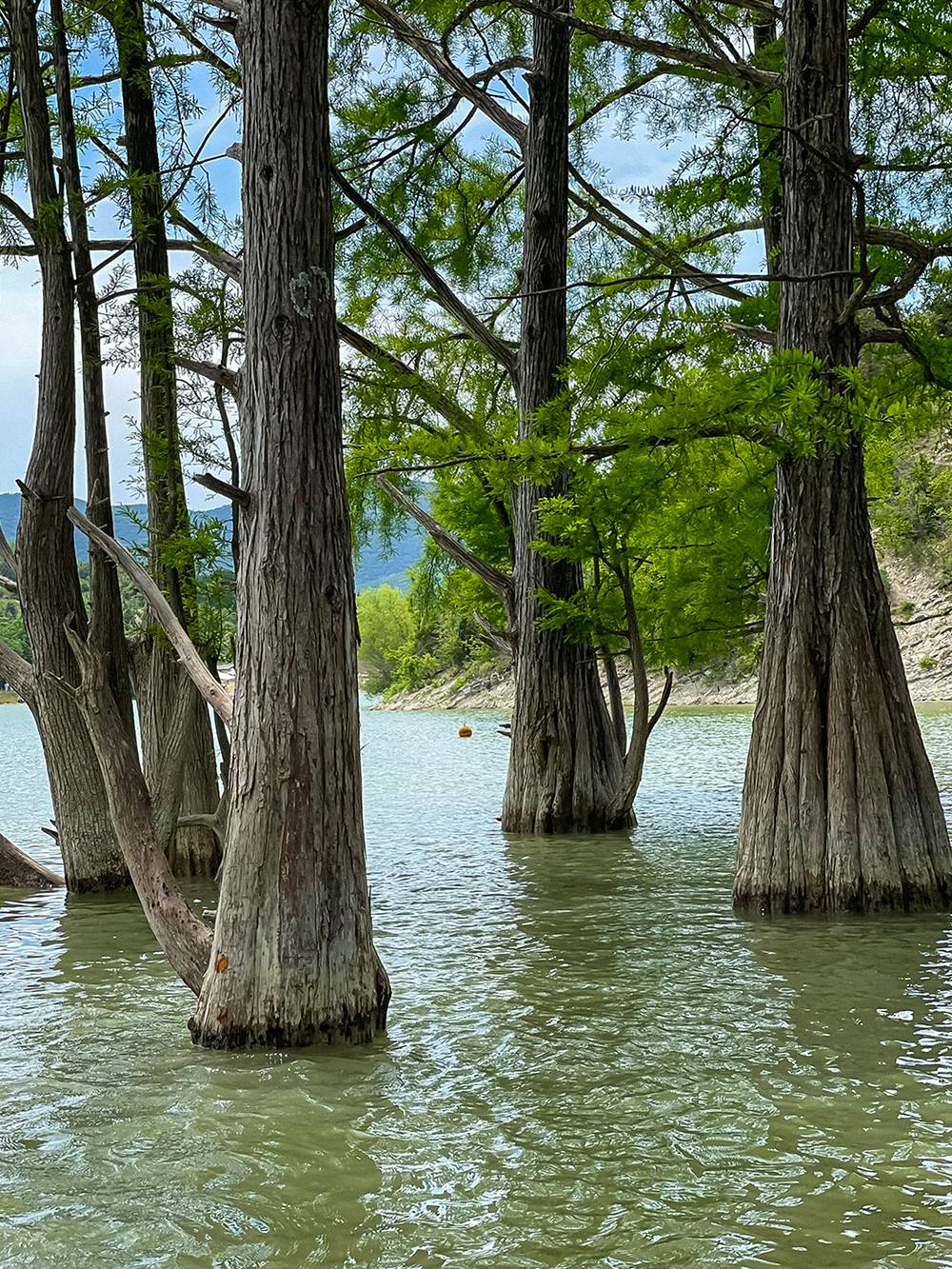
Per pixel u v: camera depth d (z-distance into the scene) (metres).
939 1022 7.29
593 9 18.44
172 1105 6.07
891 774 10.45
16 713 127.12
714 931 10.12
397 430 18.25
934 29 12.72
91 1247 4.58
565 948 9.74
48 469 12.34
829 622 10.61
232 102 13.96
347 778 7.01
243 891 6.90
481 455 15.88
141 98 14.11
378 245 18.88
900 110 13.91
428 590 24.25
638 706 17.02
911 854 10.40
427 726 63.25
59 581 12.72
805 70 10.82
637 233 19.69
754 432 10.70
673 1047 6.94
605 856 14.87
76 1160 5.43
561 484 17.14
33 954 10.10
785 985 8.27
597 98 20.27
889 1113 5.80
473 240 20.16
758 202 14.43
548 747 17.27
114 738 7.49
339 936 6.98
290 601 6.81
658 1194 4.98
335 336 7.07
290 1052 6.84
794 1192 4.96
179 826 12.88
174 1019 7.88
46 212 11.84
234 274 12.14
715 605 16.53
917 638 58.62
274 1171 5.25
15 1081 6.59
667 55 12.20
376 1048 6.95
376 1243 4.58
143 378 13.90
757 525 15.16
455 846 16.23
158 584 13.22
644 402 11.80
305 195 6.92
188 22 13.88
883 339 11.28
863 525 10.73
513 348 19.73
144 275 13.53
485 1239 4.60
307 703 6.86
